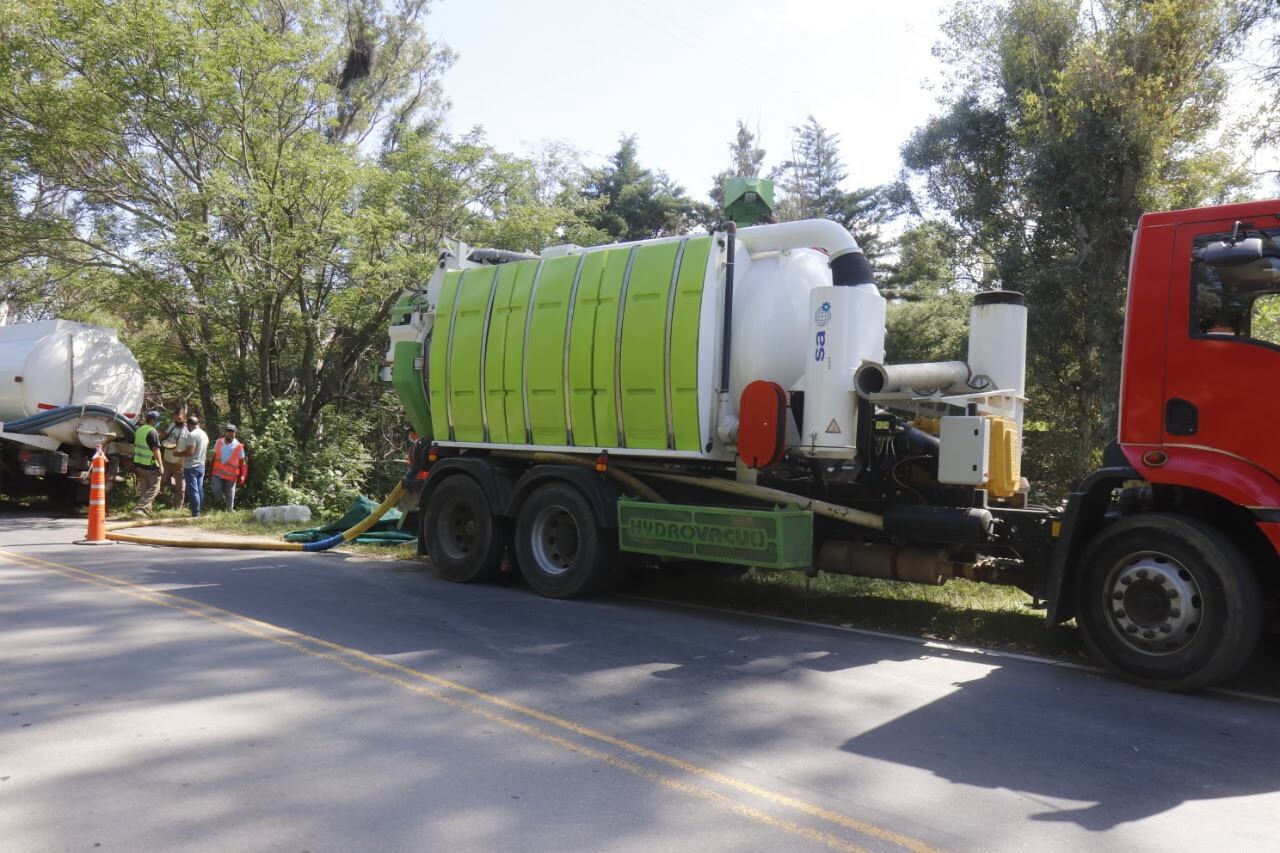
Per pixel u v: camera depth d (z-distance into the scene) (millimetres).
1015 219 23422
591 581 8828
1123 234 18891
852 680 6172
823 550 8180
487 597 9023
